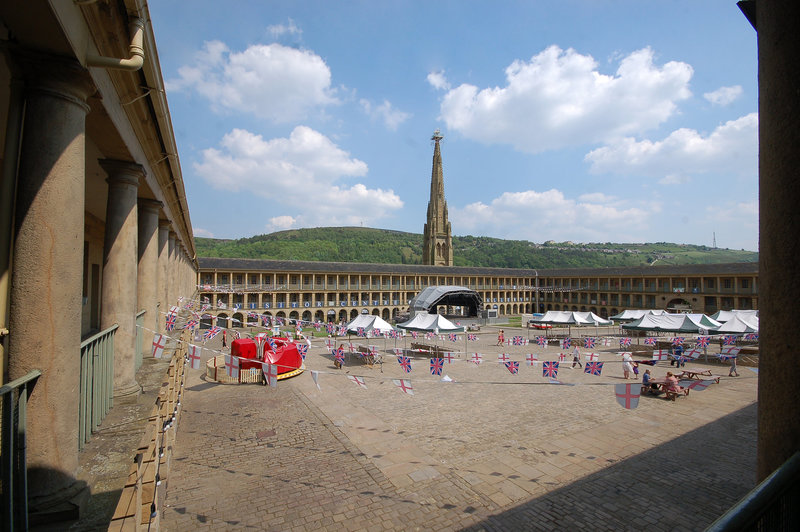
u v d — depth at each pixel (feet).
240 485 33.94
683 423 49.47
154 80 21.71
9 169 13.75
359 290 233.14
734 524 5.40
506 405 57.72
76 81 14.28
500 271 280.72
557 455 40.04
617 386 28.50
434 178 334.85
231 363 33.96
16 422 12.12
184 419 51.42
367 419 51.39
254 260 209.67
